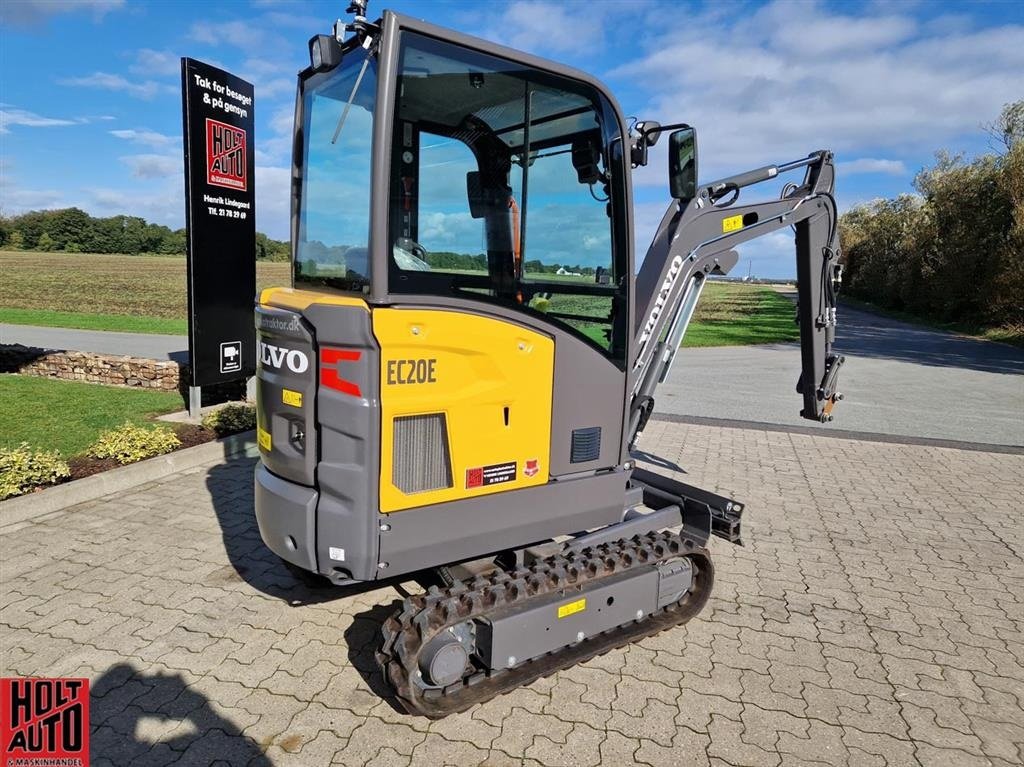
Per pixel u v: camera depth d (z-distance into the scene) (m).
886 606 3.92
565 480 3.23
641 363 3.82
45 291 26.80
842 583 4.20
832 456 7.05
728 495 5.76
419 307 2.63
